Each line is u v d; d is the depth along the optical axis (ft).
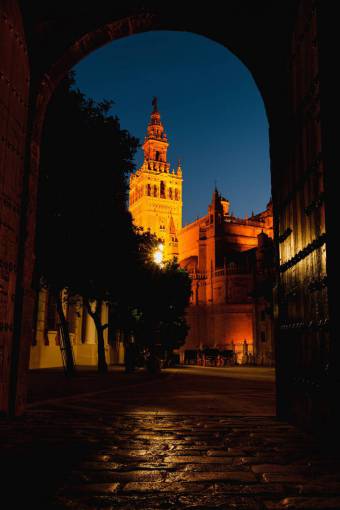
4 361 24.68
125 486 12.83
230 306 279.69
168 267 124.57
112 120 65.10
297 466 15.20
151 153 454.40
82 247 68.85
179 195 445.78
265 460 16.01
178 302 131.34
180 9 29.78
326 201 18.17
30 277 28.50
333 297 17.49
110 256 75.15
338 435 16.61
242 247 315.99
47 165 57.82
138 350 92.99
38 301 99.66
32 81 28.96
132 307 96.84
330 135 18.33
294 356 23.94
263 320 257.55
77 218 64.69
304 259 22.22
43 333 102.68
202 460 15.96
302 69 23.38
